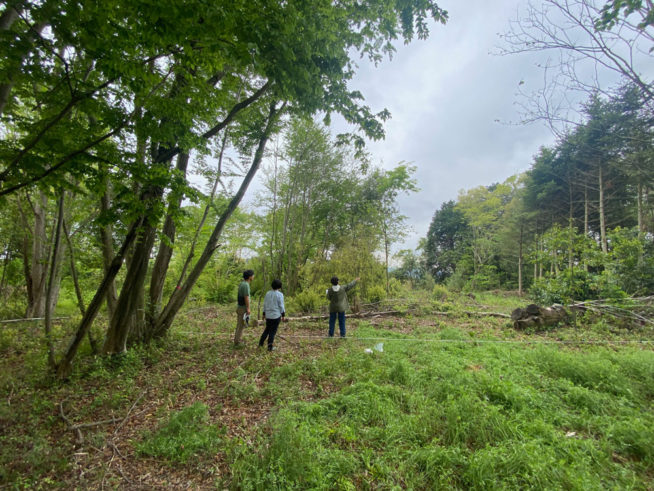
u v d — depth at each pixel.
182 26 2.24
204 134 5.20
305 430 2.73
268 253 15.02
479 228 26.12
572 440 2.62
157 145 4.95
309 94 4.34
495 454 2.32
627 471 2.27
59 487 2.23
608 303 8.05
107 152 3.23
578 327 7.46
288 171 14.54
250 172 6.64
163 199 3.85
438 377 4.12
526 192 20.73
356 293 11.43
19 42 2.21
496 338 6.74
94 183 3.45
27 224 9.14
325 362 4.73
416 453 2.43
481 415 2.88
